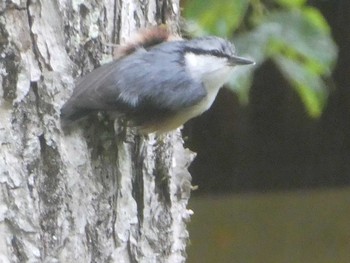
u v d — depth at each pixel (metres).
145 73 5.28
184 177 6.55
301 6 7.15
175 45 5.55
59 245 5.28
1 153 5.12
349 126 14.98
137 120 5.42
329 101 14.78
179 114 5.44
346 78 14.50
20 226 5.14
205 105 5.69
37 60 5.27
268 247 14.64
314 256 14.44
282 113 14.96
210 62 5.66
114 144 5.59
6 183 5.12
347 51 13.98
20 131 5.18
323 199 15.59
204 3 6.96
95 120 5.46
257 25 7.09
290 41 7.02
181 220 6.49
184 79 5.40
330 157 15.26
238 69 6.97
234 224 15.02
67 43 5.40
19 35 5.21
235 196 15.40
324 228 14.98
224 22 6.96
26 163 5.17
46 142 5.25
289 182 15.66
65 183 5.30
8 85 5.17
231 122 15.01
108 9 5.67
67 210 5.32
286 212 15.28
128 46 5.56
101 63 5.57
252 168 15.33
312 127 15.05
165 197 6.22
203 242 14.72
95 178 5.50
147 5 6.09
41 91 5.24
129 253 5.75
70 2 5.43
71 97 5.29
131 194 5.76
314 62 7.06
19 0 5.21
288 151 15.27
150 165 5.98
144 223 5.93
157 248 6.08
